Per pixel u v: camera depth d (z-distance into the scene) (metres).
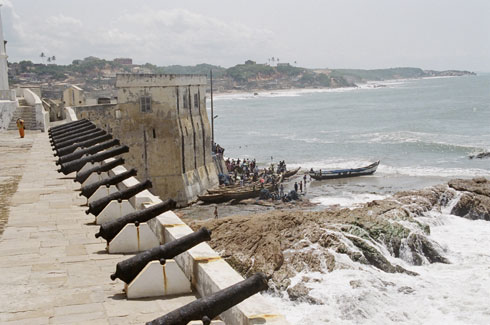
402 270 35.66
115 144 28.14
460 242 41.09
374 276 33.38
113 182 20.42
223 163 77.50
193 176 64.69
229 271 11.41
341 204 62.50
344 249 35.59
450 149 102.69
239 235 35.94
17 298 12.02
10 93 55.19
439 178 77.62
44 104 69.62
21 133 46.00
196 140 65.81
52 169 29.59
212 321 9.24
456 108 194.38
